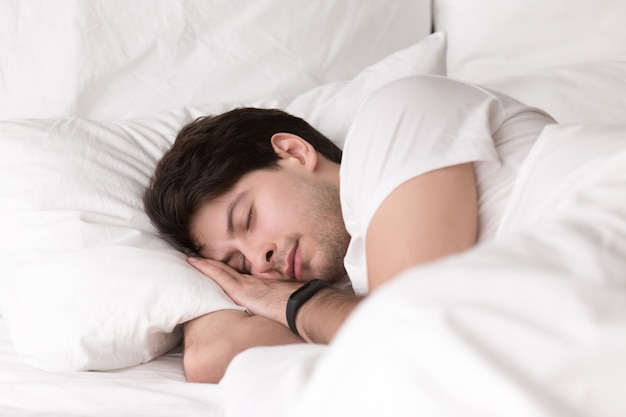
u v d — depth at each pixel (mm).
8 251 1393
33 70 1781
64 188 1419
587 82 1727
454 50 2021
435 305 547
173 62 1840
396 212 1021
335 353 584
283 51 1889
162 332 1294
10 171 1451
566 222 690
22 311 1317
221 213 1320
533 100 1691
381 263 1028
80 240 1351
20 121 1527
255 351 852
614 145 946
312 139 1436
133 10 1814
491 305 543
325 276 1315
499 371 502
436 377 517
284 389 662
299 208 1312
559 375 507
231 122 1374
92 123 1557
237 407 744
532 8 1930
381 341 550
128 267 1309
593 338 503
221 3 1859
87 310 1268
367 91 1648
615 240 655
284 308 1253
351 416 548
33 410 1153
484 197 1075
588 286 540
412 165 1033
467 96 1136
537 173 980
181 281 1291
